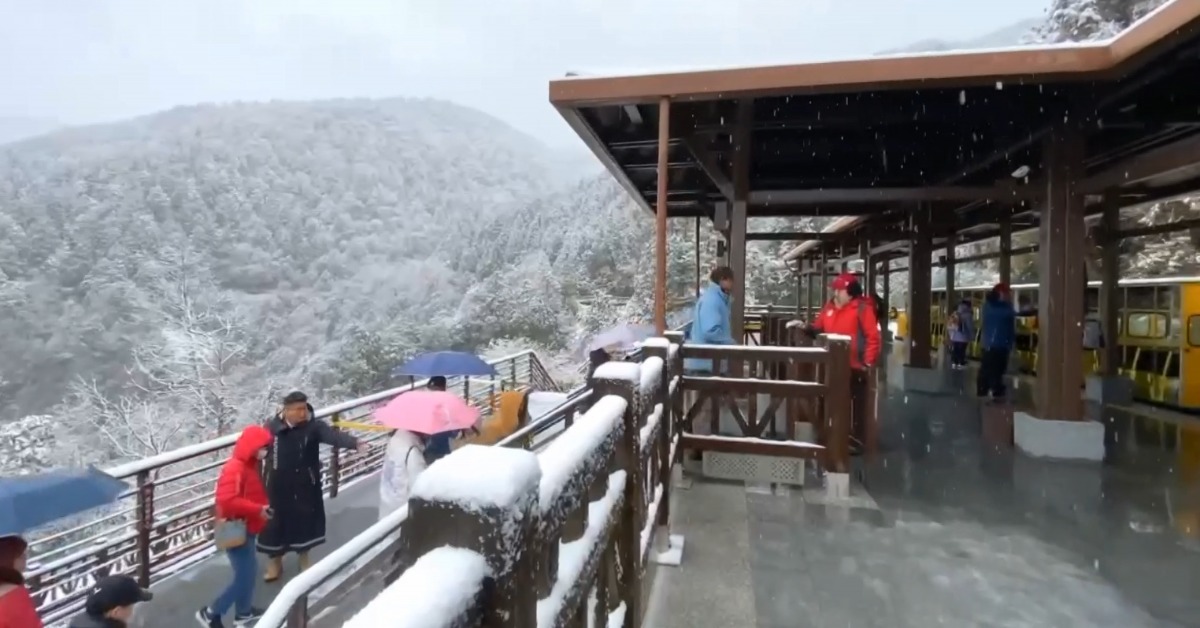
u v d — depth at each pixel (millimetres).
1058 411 5676
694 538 3777
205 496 4820
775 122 5938
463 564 845
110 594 2541
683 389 4766
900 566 3428
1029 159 6852
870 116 5715
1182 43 3961
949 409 7777
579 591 1443
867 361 5551
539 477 1049
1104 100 5012
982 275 26812
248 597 3539
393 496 3967
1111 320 8656
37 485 2855
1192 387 7980
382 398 6488
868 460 5492
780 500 4414
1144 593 3145
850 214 10422
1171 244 17969
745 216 6598
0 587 2438
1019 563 3467
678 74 4875
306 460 4137
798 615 2906
